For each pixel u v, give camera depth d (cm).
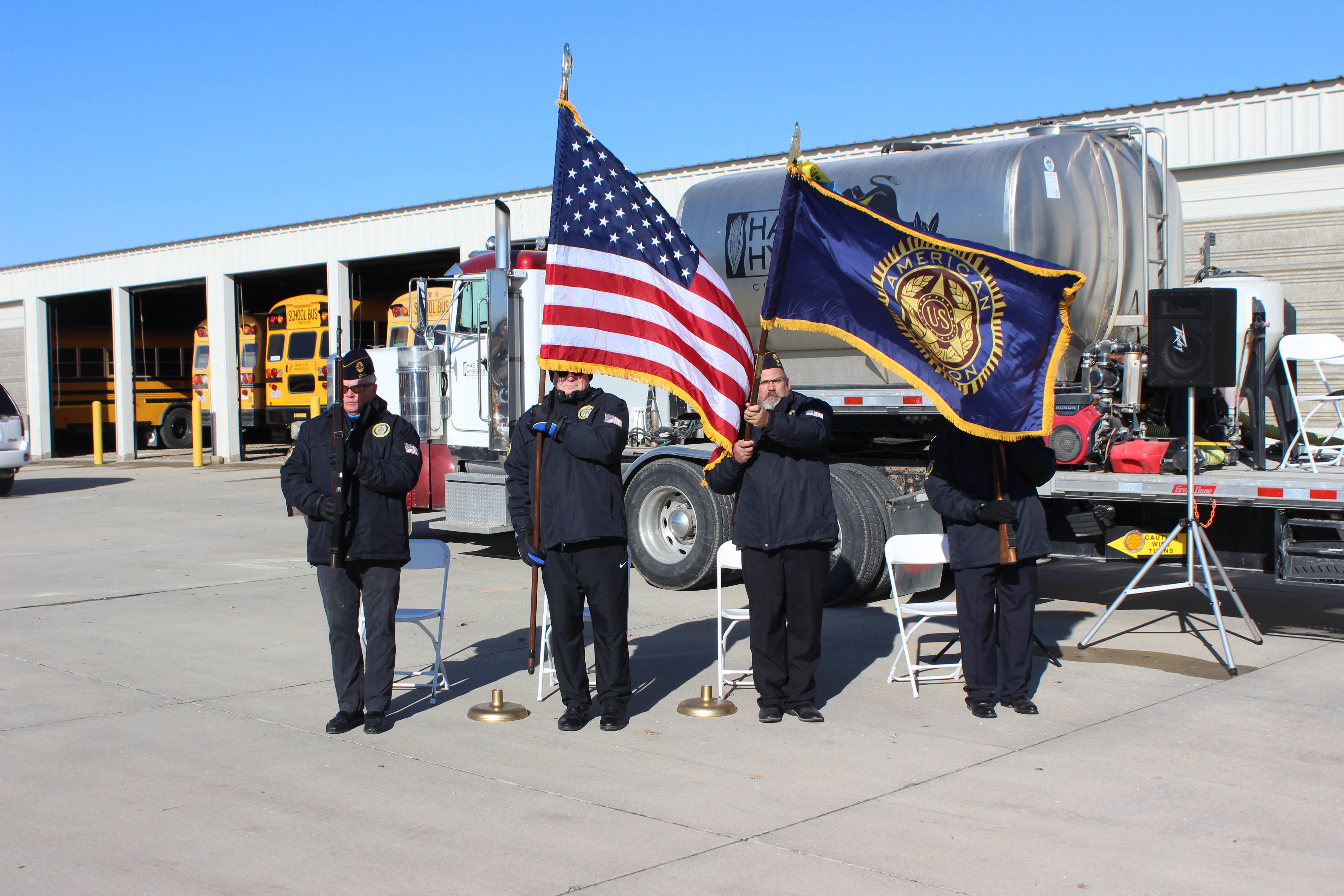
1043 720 562
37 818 430
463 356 1120
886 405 876
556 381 566
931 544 617
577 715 549
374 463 529
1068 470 785
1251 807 439
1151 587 727
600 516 539
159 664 687
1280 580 698
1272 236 1298
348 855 394
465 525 1052
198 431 2606
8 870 382
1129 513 764
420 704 600
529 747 522
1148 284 898
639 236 573
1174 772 481
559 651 548
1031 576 576
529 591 961
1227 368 667
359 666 550
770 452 558
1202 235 1342
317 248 2431
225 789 462
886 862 387
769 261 919
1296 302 1285
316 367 2530
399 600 898
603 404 547
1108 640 751
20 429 1911
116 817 432
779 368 572
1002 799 448
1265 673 656
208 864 387
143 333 3131
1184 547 741
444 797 453
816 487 554
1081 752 510
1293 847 400
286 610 867
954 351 555
